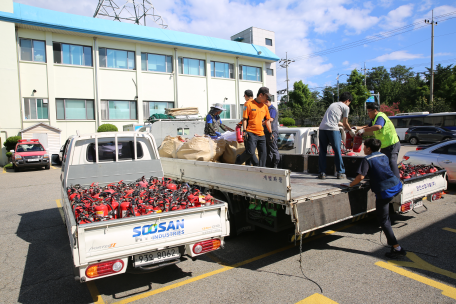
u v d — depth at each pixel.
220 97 25.73
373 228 5.41
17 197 9.32
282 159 6.82
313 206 3.62
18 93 17.88
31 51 18.39
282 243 4.85
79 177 4.74
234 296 3.25
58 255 4.70
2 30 17.31
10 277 3.95
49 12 19.03
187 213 3.34
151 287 3.57
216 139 6.76
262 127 5.25
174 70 23.20
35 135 17.98
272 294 3.26
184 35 23.77
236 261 4.21
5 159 18.06
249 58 27.39
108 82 20.66
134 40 21.08
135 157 5.20
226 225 3.62
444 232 5.00
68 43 19.38
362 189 4.36
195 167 5.39
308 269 3.83
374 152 4.08
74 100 19.69
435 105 29.11
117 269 2.97
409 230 5.18
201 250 3.44
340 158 5.17
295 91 41.12
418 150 8.66
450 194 7.80
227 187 4.50
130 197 3.64
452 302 2.99
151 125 12.22
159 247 3.17
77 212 3.14
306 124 37.22
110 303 3.25
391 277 3.54
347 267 3.85
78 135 4.86
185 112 17.25
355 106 39.88
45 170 16.42
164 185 4.34
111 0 24.91
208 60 24.91
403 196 4.93
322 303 3.04
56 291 3.55
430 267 3.76
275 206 4.02
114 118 21.00
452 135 22.73
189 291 3.42
